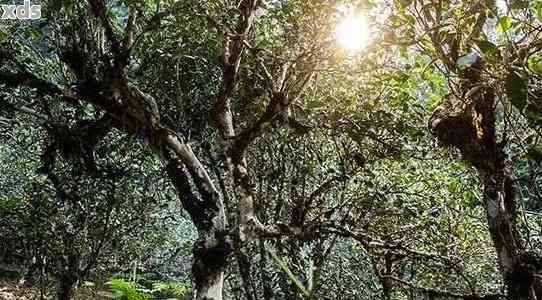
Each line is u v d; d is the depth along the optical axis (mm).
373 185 5652
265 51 4609
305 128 5055
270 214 6230
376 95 5176
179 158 4664
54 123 5086
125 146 6473
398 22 3363
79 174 5871
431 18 3141
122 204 6977
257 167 6078
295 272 5742
